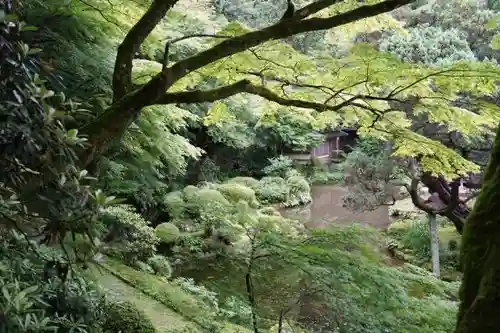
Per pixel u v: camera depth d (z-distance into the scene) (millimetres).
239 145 10625
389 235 8430
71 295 1980
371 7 2305
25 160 1240
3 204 1242
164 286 4504
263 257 2387
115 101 2373
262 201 10562
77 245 1437
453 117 3096
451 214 6426
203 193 7734
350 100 2773
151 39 4461
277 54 3006
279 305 2307
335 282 2154
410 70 2816
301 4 5137
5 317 1266
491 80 2783
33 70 1392
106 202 1358
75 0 4145
